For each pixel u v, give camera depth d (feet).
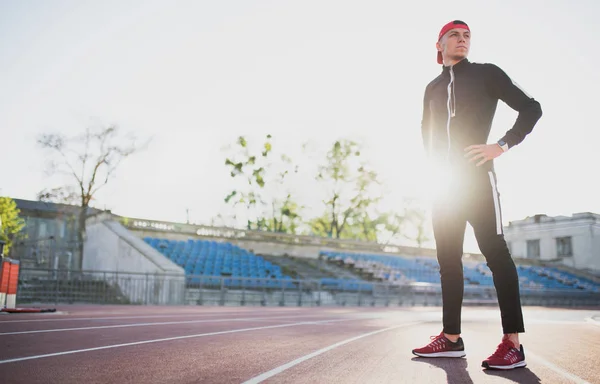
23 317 24.91
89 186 94.43
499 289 10.16
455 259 11.04
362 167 148.36
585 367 10.21
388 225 154.20
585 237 146.00
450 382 7.92
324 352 11.59
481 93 10.85
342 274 98.22
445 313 11.03
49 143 92.89
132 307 47.06
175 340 14.01
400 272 110.11
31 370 8.68
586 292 122.62
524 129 10.39
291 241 104.78
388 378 8.19
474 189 10.52
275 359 10.31
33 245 90.94
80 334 15.55
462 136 10.80
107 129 96.84
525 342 16.16
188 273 74.13
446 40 11.35
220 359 10.26
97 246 77.66
